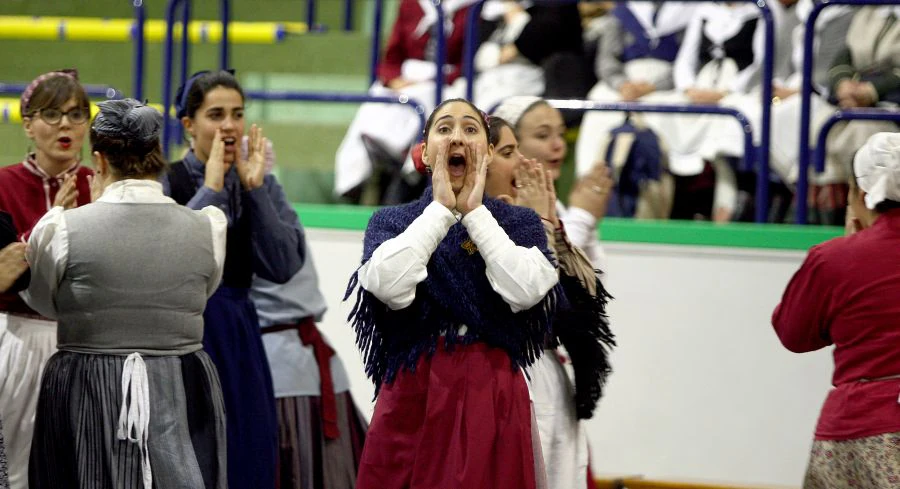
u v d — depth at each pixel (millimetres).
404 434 9375
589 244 11422
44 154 11328
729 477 14414
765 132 15195
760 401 14414
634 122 16578
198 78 11500
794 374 14383
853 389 9914
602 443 14648
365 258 9398
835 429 9953
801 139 14922
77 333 9805
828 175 15969
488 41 18641
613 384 14648
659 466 14523
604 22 18219
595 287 10391
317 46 20188
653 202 16422
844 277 9984
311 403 12430
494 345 9312
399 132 17891
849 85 15938
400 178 17703
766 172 15195
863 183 10102
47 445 9820
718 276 14531
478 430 9125
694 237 14570
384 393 9492
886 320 9836
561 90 17953
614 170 16375
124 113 9953
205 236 10102
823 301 10148
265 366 11477
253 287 12430
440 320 9320
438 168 9227
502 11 18766
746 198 16531
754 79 17578
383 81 19016
